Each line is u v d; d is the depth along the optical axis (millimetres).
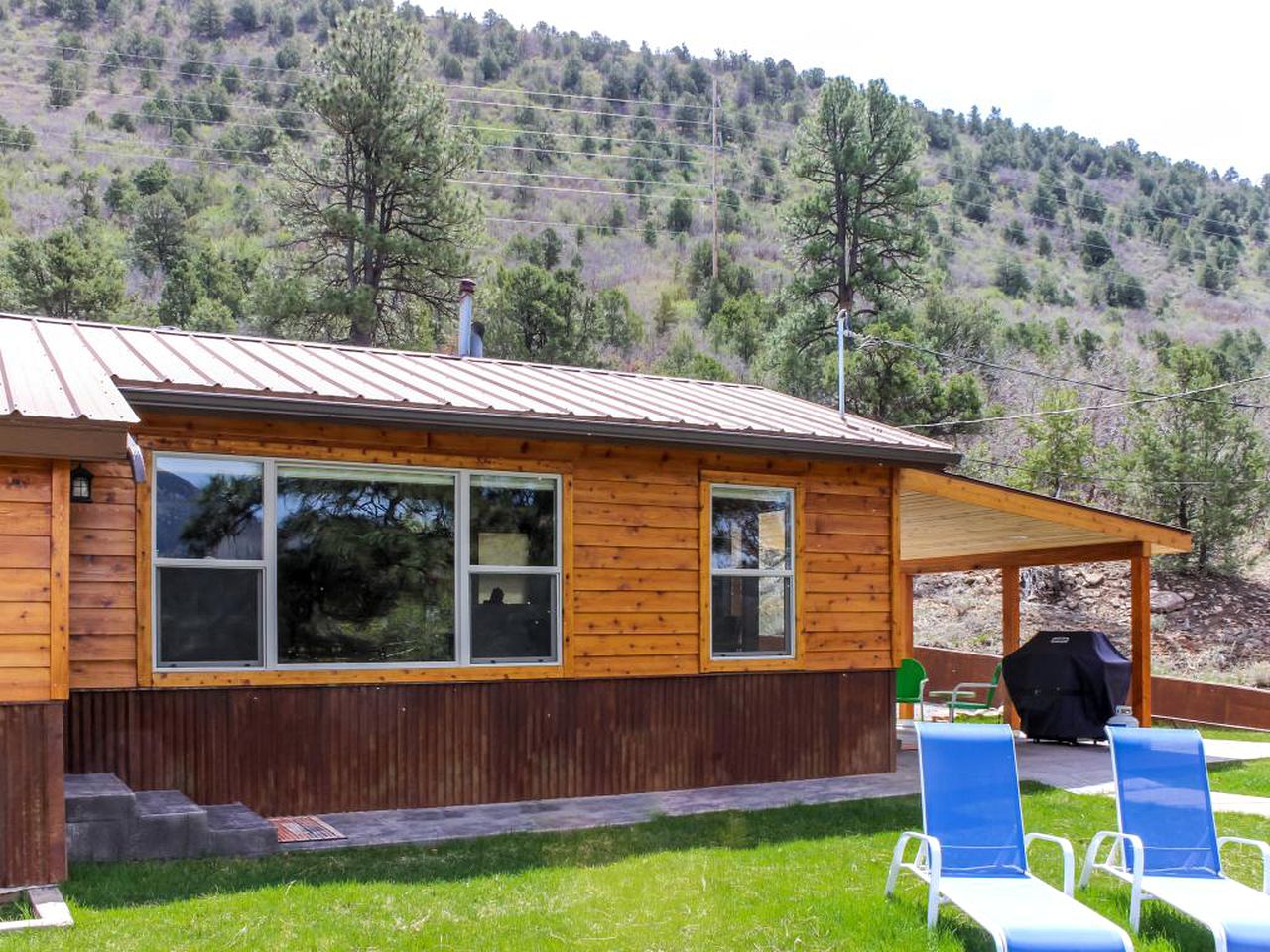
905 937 6402
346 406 8820
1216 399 26250
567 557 10289
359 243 29719
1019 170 89000
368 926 6109
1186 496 26312
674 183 74438
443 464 9781
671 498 10875
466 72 99750
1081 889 7531
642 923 6469
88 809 7277
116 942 5641
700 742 10914
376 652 9430
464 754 9742
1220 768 13602
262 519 9039
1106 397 33656
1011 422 30359
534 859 7809
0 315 11367
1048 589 27312
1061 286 62219
